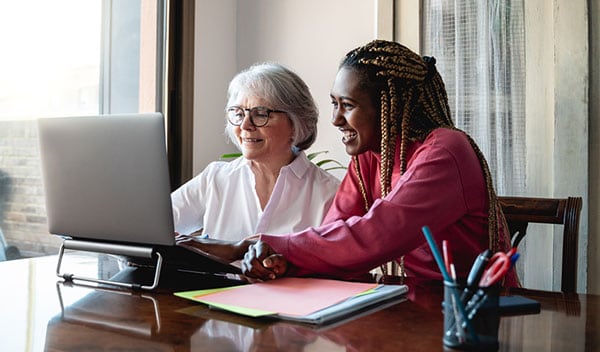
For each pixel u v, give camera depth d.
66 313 0.90
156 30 2.65
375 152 1.38
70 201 1.18
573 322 0.83
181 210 1.86
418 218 1.12
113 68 2.62
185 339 0.76
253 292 0.98
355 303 0.90
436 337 0.75
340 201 1.48
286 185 1.77
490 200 1.25
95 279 1.15
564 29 2.05
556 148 2.07
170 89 2.61
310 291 0.98
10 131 2.23
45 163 1.19
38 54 2.33
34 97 2.32
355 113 1.31
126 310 0.92
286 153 1.80
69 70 2.46
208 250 1.21
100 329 0.81
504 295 1.02
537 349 0.70
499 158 2.17
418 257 1.31
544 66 2.10
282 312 0.85
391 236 1.10
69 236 1.23
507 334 0.77
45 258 1.47
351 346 0.71
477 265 0.70
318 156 2.68
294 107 1.76
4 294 1.04
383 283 1.12
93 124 1.11
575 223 1.46
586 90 2.02
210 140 2.78
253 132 1.74
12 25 2.23
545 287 2.12
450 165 1.19
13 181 2.24
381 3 2.37
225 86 2.86
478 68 2.21
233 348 0.71
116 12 2.63
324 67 2.67
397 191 1.15
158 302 0.97
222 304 0.90
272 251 1.13
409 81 1.31
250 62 2.88
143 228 1.08
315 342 0.73
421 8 2.31
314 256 1.11
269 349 0.71
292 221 1.75
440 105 1.40
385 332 0.77
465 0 2.23
